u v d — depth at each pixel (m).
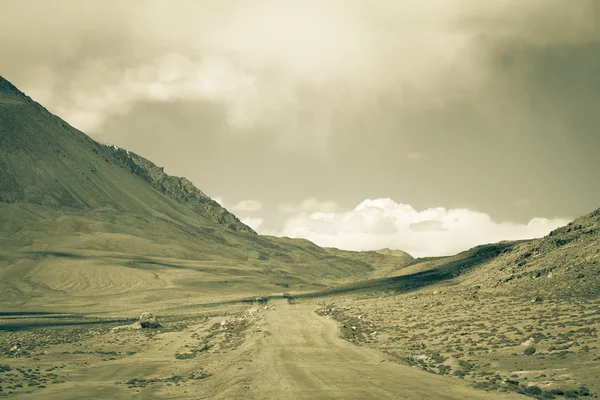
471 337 56.19
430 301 92.19
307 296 175.50
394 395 33.34
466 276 127.94
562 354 42.03
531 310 63.56
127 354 69.06
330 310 105.12
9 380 47.28
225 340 74.44
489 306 73.06
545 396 31.83
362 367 45.06
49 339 87.88
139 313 155.75
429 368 44.97
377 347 59.56
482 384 35.88
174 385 45.16
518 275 92.94
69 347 76.00
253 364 48.44
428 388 35.28
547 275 86.31
